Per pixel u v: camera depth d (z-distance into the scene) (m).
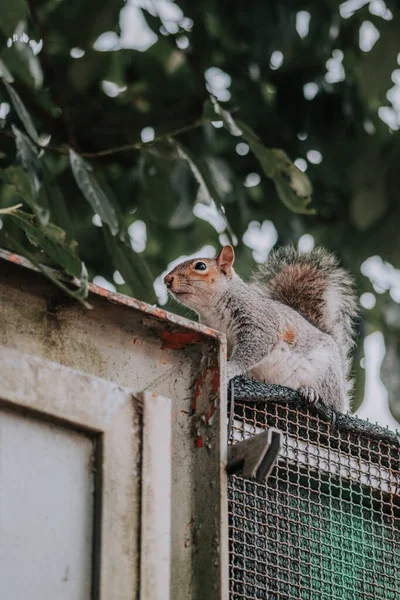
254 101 7.75
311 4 7.31
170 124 7.40
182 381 3.04
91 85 7.30
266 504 3.29
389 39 6.00
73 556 2.45
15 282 2.80
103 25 6.44
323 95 7.77
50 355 2.81
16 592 2.34
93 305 2.87
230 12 6.97
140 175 6.29
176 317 2.96
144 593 2.49
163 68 7.29
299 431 3.55
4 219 5.61
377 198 6.95
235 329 6.18
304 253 6.72
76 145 7.28
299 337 6.05
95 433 2.57
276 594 3.20
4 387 2.46
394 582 3.54
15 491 2.42
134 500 2.56
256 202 7.97
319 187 7.96
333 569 3.39
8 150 6.80
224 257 6.38
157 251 7.80
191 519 2.89
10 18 4.39
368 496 3.59
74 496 2.50
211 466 2.92
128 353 2.96
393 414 6.96
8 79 4.50
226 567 2.81
